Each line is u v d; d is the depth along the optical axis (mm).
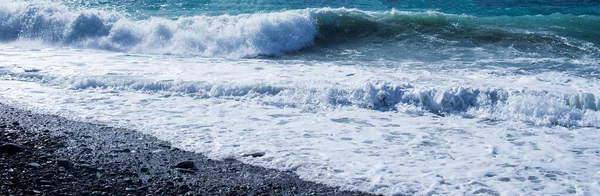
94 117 7129
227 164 5570
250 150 5965
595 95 8352
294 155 5820
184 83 8648
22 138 6238
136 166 5465
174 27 13219
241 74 9641
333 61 11453
